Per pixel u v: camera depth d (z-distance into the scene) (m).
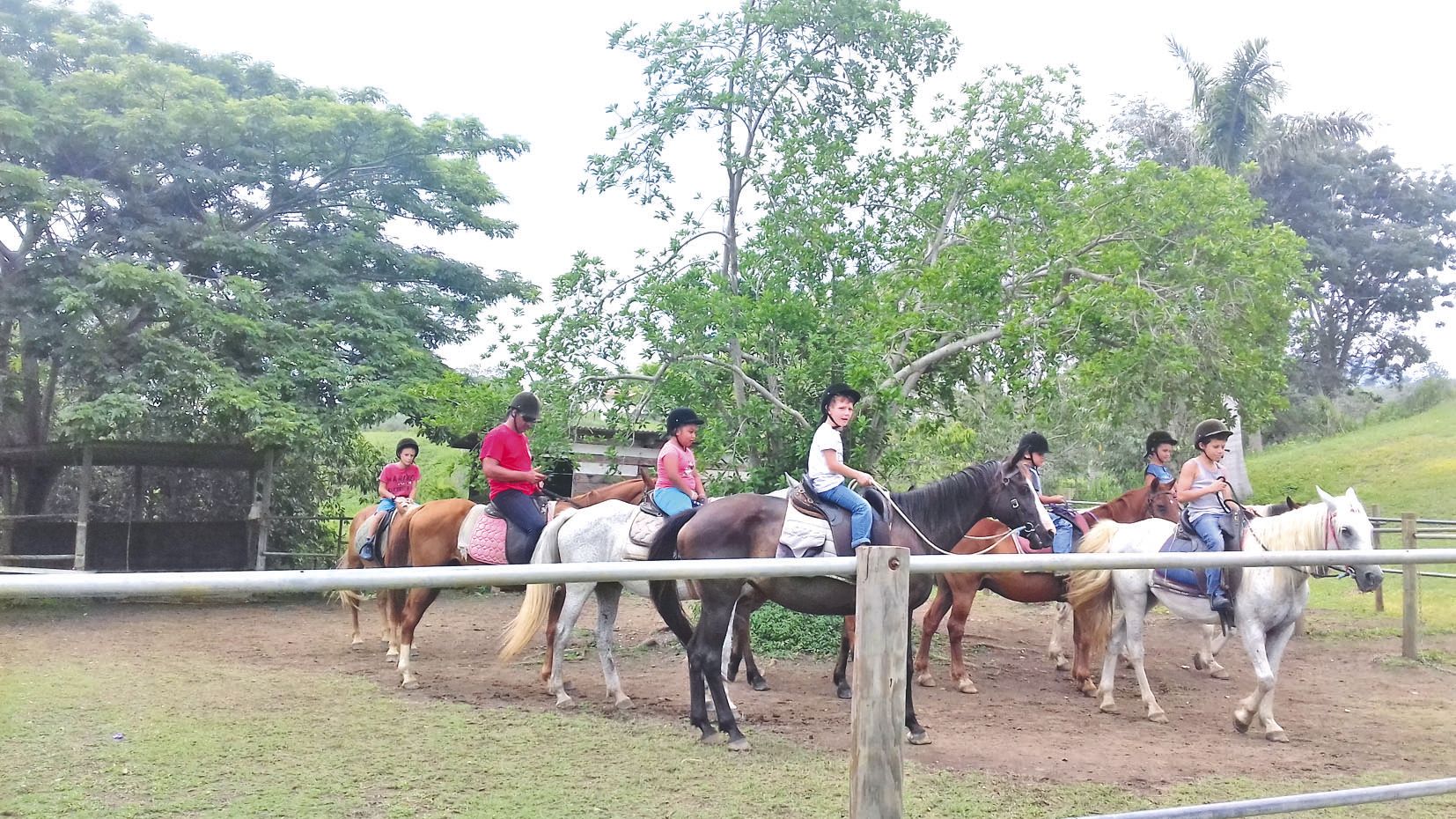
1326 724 7.75
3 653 10.11
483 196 18.75
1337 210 37.59
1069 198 11.64
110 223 16.09
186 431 16.25
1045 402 11.07
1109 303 10.14
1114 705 8.17
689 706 7.79
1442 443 27.31
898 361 11.84
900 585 2.94
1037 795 5.62
